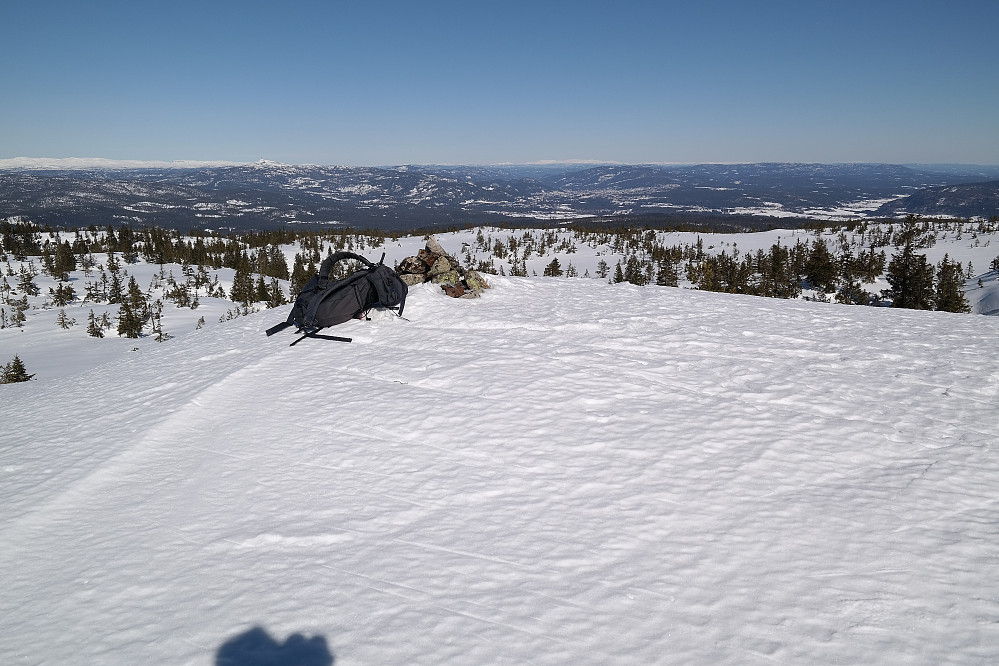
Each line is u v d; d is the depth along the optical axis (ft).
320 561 13.14
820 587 11.64
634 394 24.16
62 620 11.58
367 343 33.96
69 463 20.03
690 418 21.43
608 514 14.80
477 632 10.58
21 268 465.88
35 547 14.53
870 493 15.72
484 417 21.77
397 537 14.03
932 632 10.30
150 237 624.59
